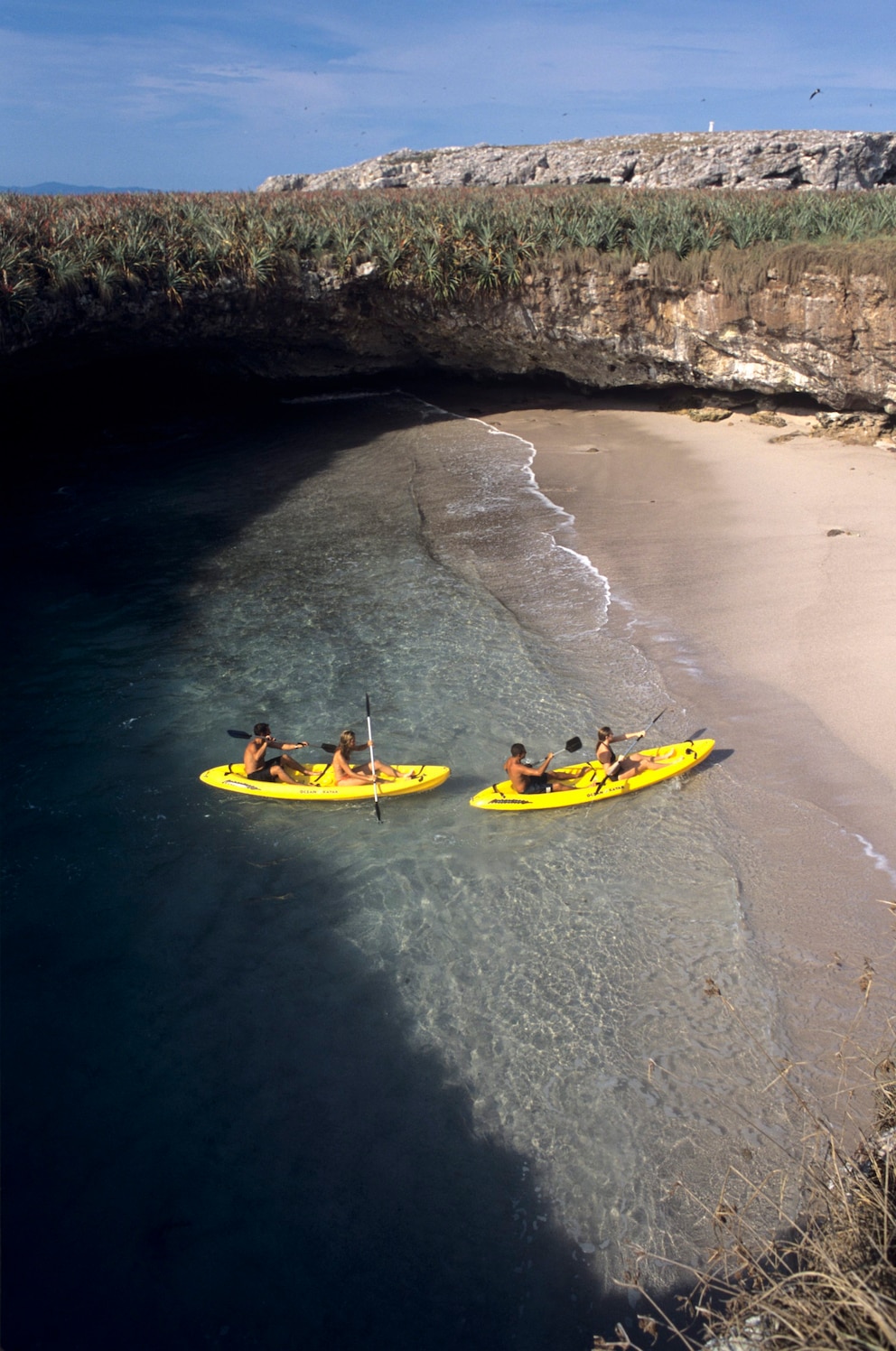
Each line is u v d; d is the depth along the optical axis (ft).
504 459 77.87
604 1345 16.87
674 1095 23.45
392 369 99.55
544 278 83.82
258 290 82.58
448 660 46.42
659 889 30.53
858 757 35.40
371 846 34.06
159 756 40.11
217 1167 22.65
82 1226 21.38
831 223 80.53
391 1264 20.30
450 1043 25.64
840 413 77.20
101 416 90.27
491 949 28.76
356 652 47.96
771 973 26.68
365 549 61.82
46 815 36.32
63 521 70.13
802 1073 23.56
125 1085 24.93
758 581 50.96
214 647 49.55
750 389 81.76
